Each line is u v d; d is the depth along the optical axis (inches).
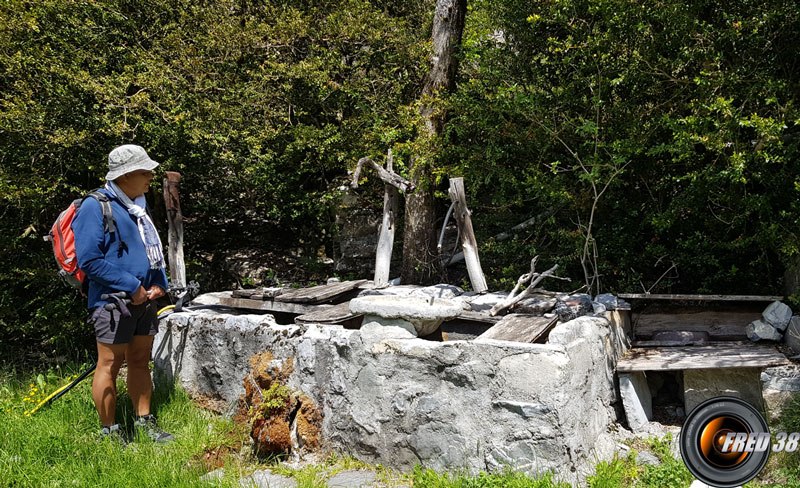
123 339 150.0
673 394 182.1
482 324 183.2
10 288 252.5
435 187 254.4
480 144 250.7
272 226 334.3
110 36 254.4
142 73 233.9
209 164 268.1
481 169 234.2
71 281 152.7
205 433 157.8
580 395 136.6
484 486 122.6
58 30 242.5
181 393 179.5
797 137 178.5
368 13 262.5
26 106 218.8
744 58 183.3
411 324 143.3
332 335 152.2
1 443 147.3
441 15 253.6
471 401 133.0
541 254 233.3
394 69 258.4
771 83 168.9
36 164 236.7
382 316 143.3
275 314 212.5
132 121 236.1
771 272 197.6
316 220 319.9
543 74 234.7
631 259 219.9
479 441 131.6
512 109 218.4
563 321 165.3
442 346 135.8
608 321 166.2
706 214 202.2
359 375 146.6
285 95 263.6
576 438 130.9
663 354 170.2
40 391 193.9
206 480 131.5
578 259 226.5
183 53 245.3
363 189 280.7
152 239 157.2
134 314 152.3
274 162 270.1
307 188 299.3
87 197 147.2
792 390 146.5
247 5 281.9
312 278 292.8
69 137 217.5
